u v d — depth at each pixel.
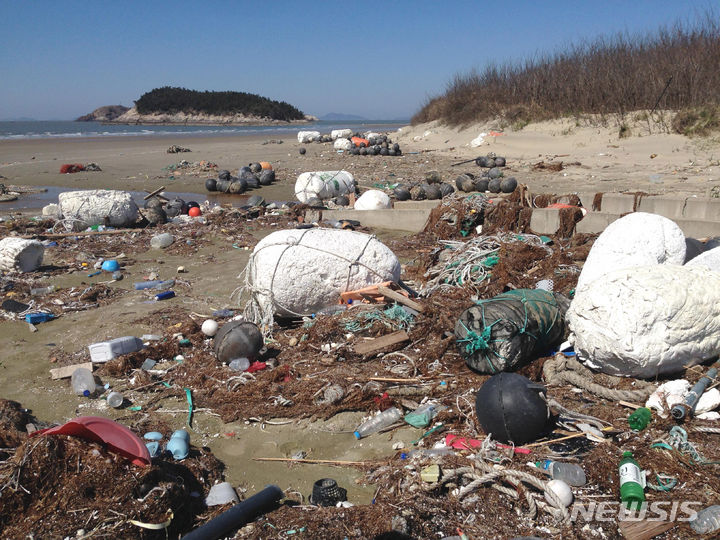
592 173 21.09
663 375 5.53
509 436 4.74
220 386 6.12
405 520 3.95
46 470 3.94
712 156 21.92
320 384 5.93
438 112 43.25
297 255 7.41
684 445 4.47
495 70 39.22
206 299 9.07
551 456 4.58
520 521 3.99
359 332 7.04
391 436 5.29
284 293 7.43
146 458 4.21
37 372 6.64
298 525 3.99
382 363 6.51
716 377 5.28
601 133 27.83
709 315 5.32
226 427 5.53
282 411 5.65
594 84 30.59
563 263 9.42
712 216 12.16
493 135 31.91
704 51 27.69
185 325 7.61
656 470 4.29
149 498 3.95
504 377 4.94
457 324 6.20
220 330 6.75
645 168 21.30
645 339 5.23
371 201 15.01
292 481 4.71
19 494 3.82
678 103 26.94
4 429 4.95
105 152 37.09
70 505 3.84
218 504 4.31
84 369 6.46
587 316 5.54
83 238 13.23
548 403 4.91
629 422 4.90
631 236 7.42
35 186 22.91
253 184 21.50
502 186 17.66
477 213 12.39
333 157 31.16
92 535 3.68
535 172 22.30
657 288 5.25
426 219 13.79
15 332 7.83
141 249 12.38
